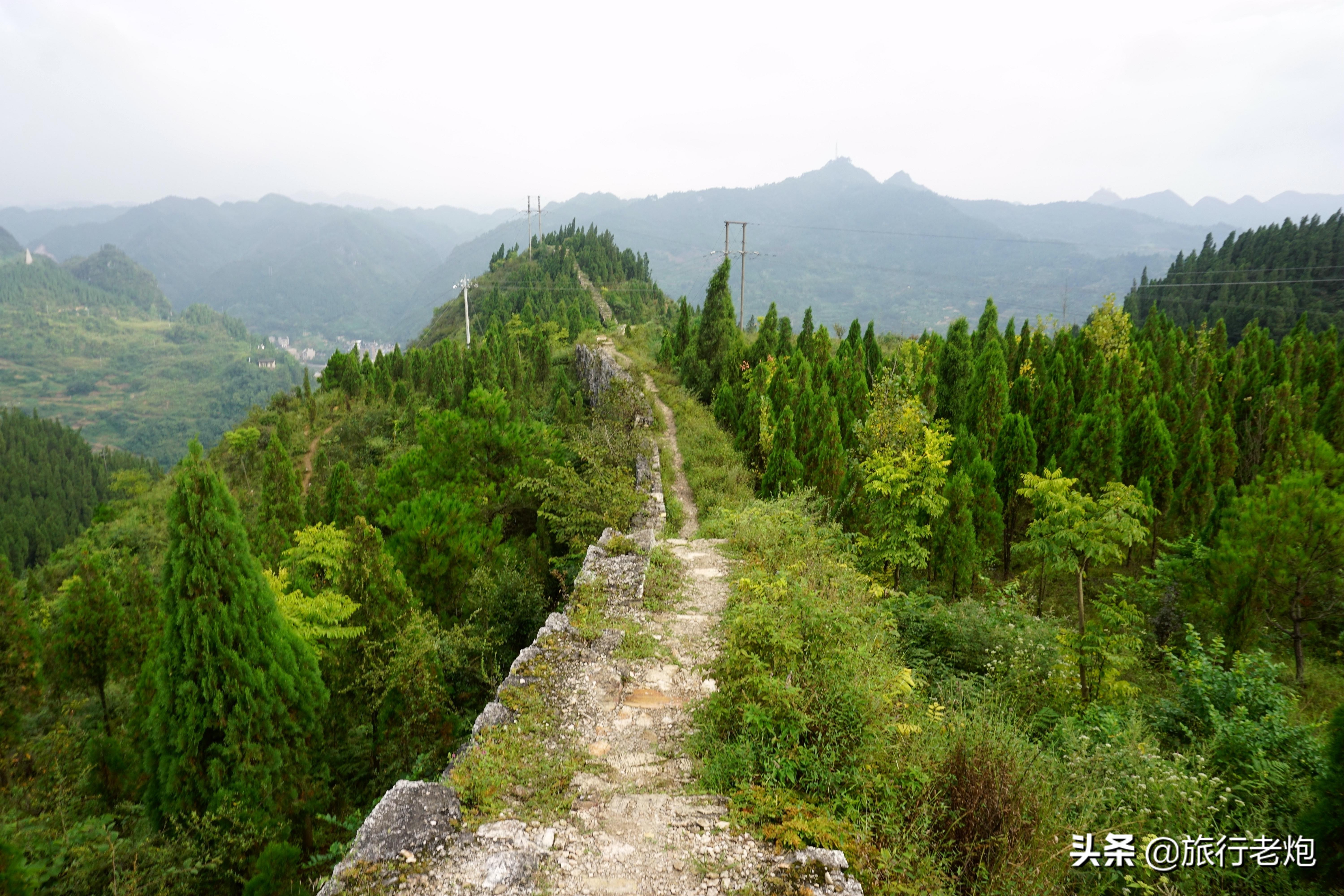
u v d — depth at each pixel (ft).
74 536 297.12
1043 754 22.27
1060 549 46.44
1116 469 72.69
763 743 18.72
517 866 14.05
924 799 17.21
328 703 37.93
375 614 43.52
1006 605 45.91
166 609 33.19
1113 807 21.36
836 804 16.61
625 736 20.43
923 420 59.00
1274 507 47.85
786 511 44.70
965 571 53.06
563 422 114.11
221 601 33.27
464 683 46.32
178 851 30.48
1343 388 82.84
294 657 35.86
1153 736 29.43
